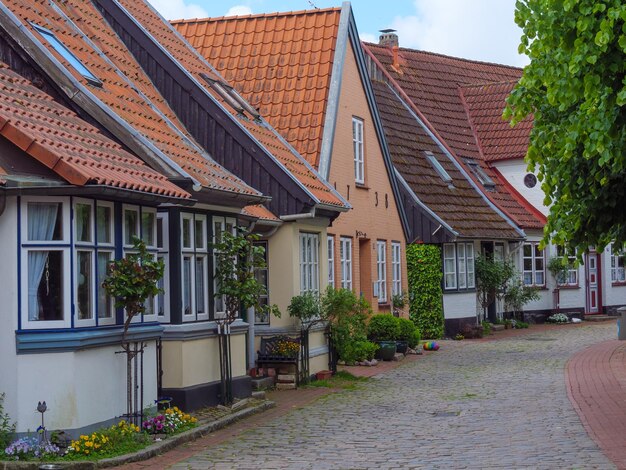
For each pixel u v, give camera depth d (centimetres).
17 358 1142
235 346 1644
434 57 4238
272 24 2448
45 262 1164
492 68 4572
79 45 1703
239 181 1717
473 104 4109
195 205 1541
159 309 1488
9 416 1139
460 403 1647
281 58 2372
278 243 1988
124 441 1185
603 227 1274
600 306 4144
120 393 1277
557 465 1074
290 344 1917
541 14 1077
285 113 2275
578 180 1229
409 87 3841
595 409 1505
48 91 1462
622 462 1077
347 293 2111
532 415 1473
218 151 1984
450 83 4166
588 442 1216
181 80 1966
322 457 1175
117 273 1227
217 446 1273
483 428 1369
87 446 1128
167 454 1212
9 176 1131
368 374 2141
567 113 1180
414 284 3036
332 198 2111
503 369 2177
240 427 1439
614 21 968
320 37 2386
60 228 1169
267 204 1977
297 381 1909
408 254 3045
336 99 2277
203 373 1541
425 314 3036
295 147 2225
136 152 1456
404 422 1454
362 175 2573
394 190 2833
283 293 1984
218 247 1566
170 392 1474
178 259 1485
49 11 1738
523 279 3762
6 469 1068
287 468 1108
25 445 1102
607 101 1016
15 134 1145
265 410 1614
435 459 1140
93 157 1268
